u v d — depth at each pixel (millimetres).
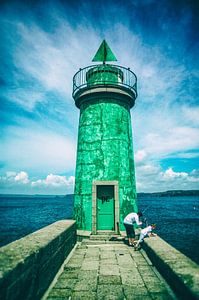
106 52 11852
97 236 8641
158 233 24734
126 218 7836
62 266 5676
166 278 4629
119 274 5109
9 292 2818
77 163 10641
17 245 4012
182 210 63250
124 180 9664
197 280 3625
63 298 4027
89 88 10383
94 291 4293
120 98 10648
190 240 20891
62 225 6980
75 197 10125
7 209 71688
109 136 9984
